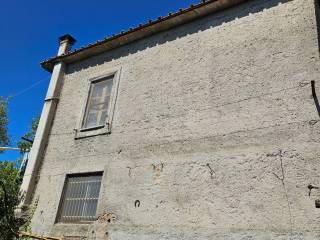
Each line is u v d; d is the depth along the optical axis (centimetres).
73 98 1149
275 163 673
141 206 812
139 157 881
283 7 820
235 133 755
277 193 647
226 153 746
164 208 775
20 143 1892
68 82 1208
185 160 800
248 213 662
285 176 652
